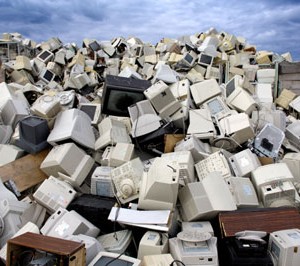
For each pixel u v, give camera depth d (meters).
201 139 5.30
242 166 4.52
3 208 3.88
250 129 5.13
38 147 5.03
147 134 5.18
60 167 4.58
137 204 3.90
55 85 10.63
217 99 5.88
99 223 3.96
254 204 4.00
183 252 3.19
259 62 12.81
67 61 13.04
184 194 3.98
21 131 5.08
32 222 3.85
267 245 3.39
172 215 3.71
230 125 5.27
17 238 2.83
